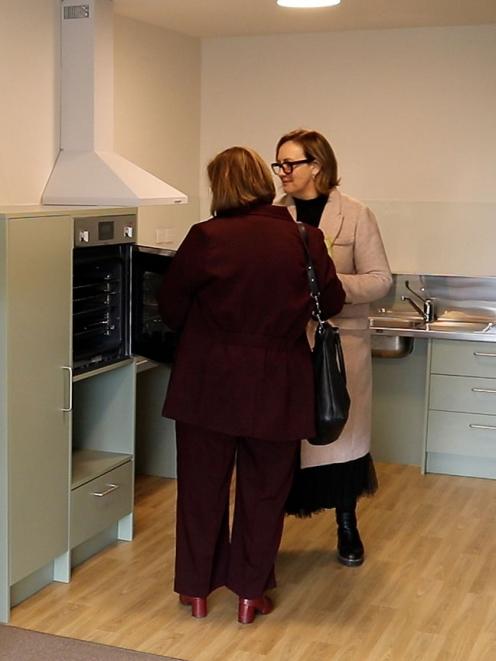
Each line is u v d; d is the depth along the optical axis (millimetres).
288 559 3863
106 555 3863
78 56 4012
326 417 3129
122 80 4664
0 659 3006
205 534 3242
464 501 4633
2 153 3730
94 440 4043
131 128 4777
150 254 3764
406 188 5219
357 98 5230
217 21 4820
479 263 5156
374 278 3586
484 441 4902
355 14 4641
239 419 3014
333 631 3244
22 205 3857
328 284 3164
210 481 3182
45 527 3445
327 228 3611
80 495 3648
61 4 4008
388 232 5273
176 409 3088
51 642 3127
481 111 5055
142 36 4816
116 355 3891
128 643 3133
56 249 3371
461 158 5113
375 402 5258
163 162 5121
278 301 3002
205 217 5562
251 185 3049
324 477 3680
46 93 3963
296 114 5348
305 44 5273
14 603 3383
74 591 3518
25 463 3309
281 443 3127
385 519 4355
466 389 4898
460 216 5152
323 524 4270
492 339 4762
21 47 3787
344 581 3654
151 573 3695
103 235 3643
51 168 4031
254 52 5367
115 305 3873
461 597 3533
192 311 3117
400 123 5184
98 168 3965
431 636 3221
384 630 3260
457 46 5039
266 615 3355
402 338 5074
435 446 4996
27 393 3289
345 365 3625
